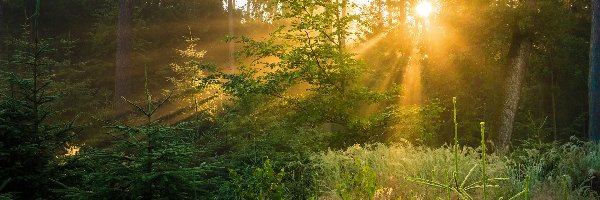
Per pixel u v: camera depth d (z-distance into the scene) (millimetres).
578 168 7449
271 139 9641
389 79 16656
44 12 28703
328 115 10766
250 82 10430
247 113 10773
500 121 14555
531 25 14016
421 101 16703
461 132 16922
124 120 16875
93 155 4973
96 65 26359
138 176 4480
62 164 5527
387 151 7363
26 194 5121
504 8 14273
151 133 4793
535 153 7859
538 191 5910
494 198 5543
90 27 29594
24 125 5391
